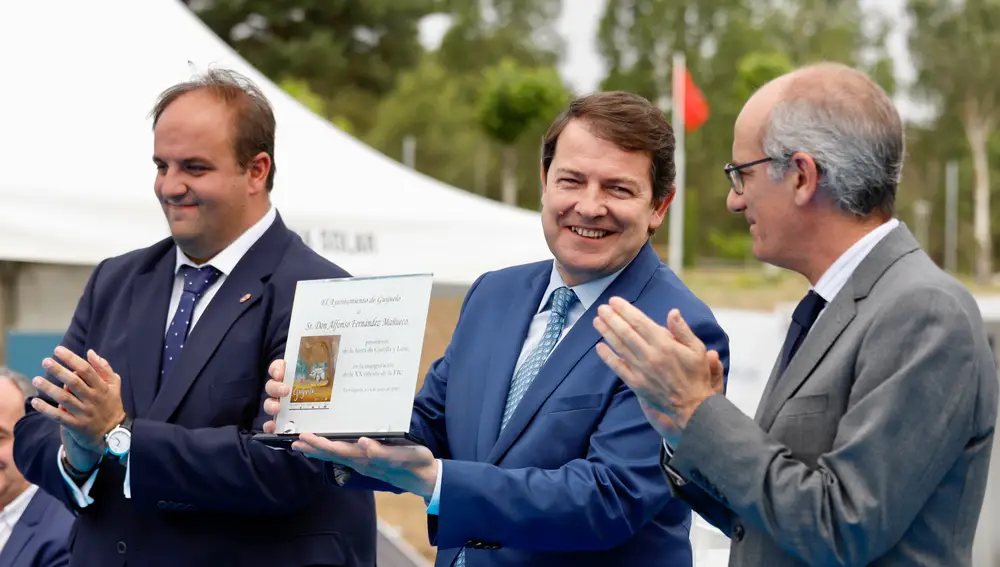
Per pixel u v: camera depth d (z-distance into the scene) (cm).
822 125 201
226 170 284
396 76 4706
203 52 529
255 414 279
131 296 298
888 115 202
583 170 243
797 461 191
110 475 281
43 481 287
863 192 201
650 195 248
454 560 256
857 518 180
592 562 241
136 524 276
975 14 6197
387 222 548
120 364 287
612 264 247
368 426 217
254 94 297
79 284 898
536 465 239
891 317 189
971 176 6184
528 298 263
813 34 6412
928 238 6262
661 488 233
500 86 4328
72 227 466
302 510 279
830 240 204
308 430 223
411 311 224
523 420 243
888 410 183
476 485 222
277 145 540
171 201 284
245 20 4175
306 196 532
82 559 282
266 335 282
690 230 4191
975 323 189
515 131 4344
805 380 200
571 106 252
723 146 5969
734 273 4294
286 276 287
